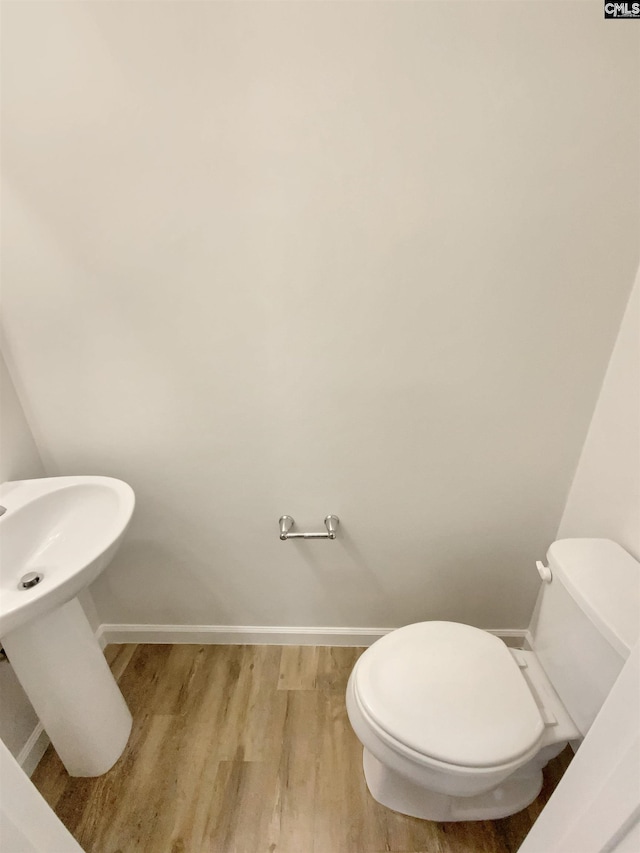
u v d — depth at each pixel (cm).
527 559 147
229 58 90
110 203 103
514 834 117
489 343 115
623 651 86
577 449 128
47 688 115
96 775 131
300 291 111
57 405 128
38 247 108
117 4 87
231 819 121
